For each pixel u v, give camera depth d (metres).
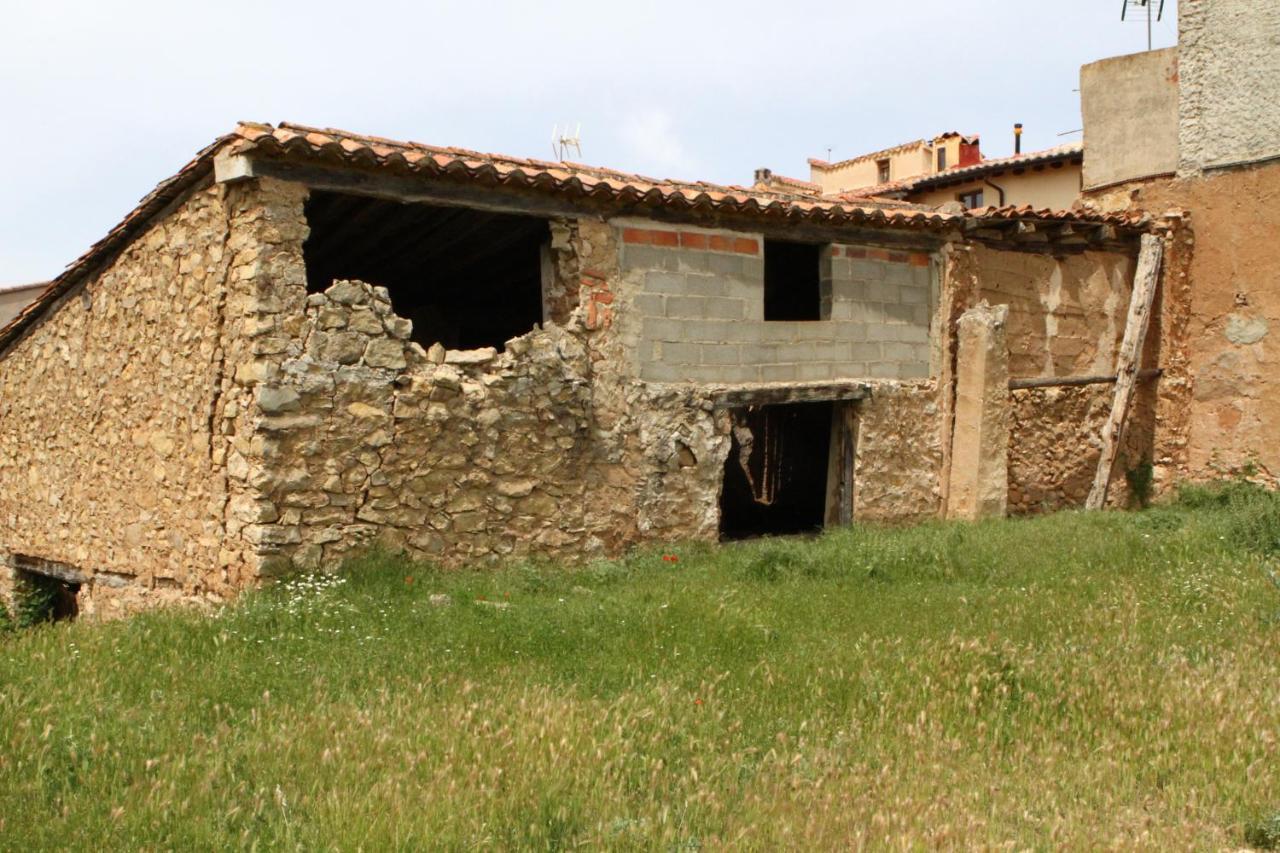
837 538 10.30
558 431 9.45
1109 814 4.31
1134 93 14.64
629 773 4.51
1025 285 13.07
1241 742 4.95
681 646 6.61
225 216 8.30
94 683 5.38
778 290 14.27
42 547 12.01
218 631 6.52
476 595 7.85
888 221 11.44
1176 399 14.20
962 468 12.09
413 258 11.59
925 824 4.09
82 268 10.58
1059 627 7.19
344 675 5.82
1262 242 13.43
